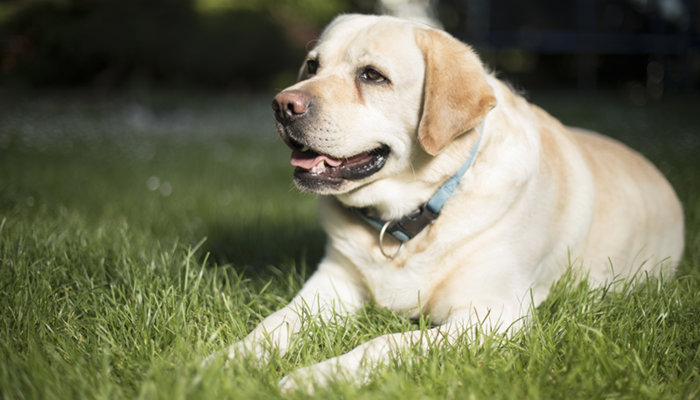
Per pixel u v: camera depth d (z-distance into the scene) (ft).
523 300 8.96
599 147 11.94
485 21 89.76
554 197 9.84
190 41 72.90
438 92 8.68
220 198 19.76
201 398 6.06
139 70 71.31
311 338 8.21
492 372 6.93
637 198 11.53
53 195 18.12
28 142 32.12
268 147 34.24
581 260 10.52
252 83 82.23
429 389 6.49
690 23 87.35
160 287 9.32
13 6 66.95
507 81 10.96
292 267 11.22
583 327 7.86
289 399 6.29
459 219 9.02
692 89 87.51
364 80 9.02
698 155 25.48
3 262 9.71
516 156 9.26
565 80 95.40
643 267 11.71
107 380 6.57
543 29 88.43
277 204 18.29
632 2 88.43
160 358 7.13
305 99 8.63
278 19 92.53
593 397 6.39
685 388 6.70
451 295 8.98
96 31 66.64
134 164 27.07
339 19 10.25
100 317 8.38
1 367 6.57
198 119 49.67
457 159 8.94
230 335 8.18
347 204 9.46
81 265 10.34
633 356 7.37
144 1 72.02
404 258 9.27
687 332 8.32
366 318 9.00
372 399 6.10
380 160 9.16
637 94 85.20
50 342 7.82
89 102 56.65
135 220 15.38
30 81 66.64
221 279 10.14
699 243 12.73
